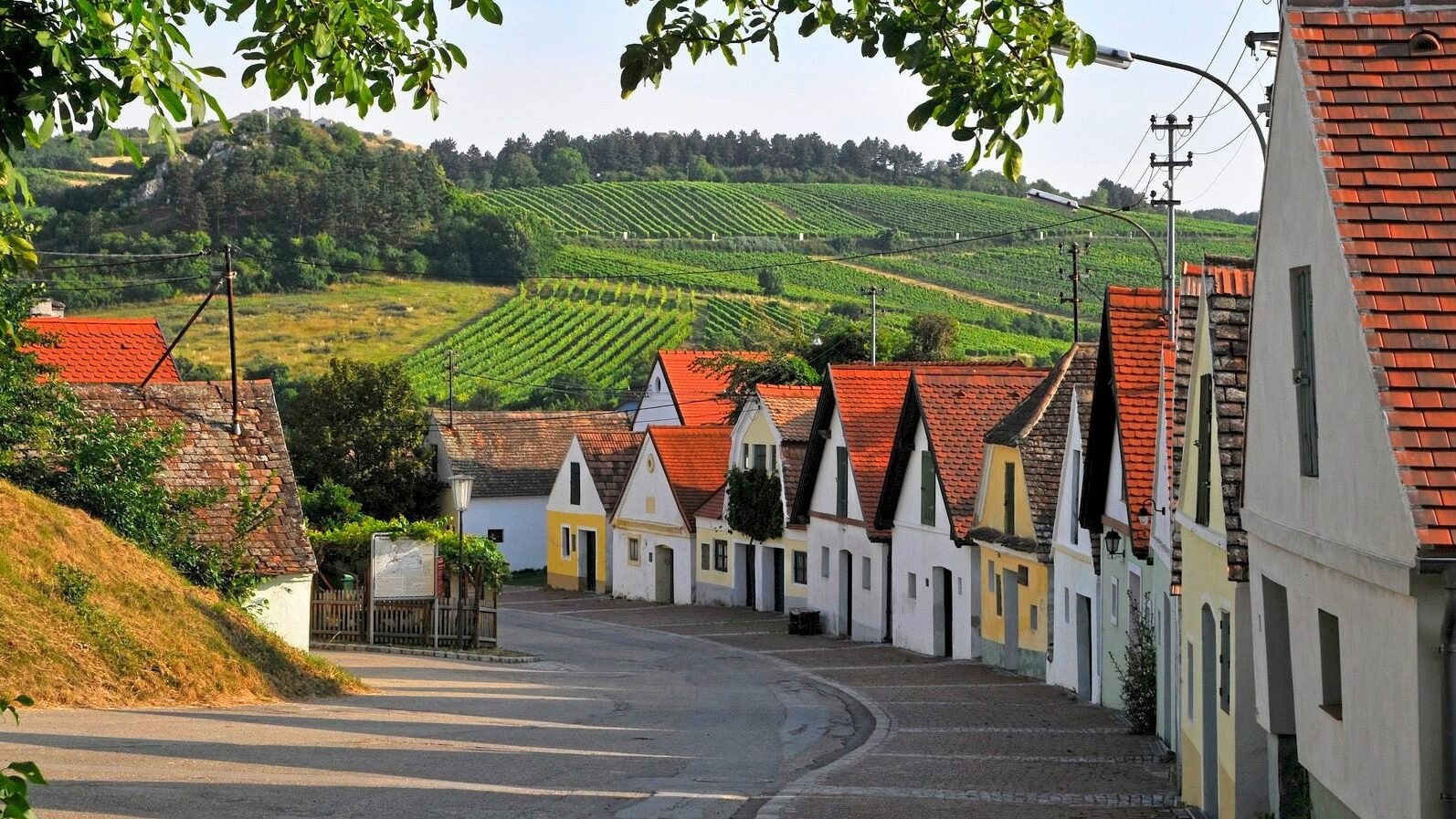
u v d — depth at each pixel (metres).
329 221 120.19
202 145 121.56
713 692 28.41
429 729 19.50
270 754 15.70
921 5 8.06
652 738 20.17
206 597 23.83
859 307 104.50
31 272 7.21
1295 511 10.34
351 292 119.06
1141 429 23.05
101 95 6.13
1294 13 9.76
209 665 21.39
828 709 25.52
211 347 106.38
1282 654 11.76
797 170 191.62
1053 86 8.08
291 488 28.08
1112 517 24.73
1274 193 10.72
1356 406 8.55
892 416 43.16
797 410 49.28
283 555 26.72
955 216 142.25
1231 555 13.36
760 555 50.84
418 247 123.06
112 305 111.31
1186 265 19.39
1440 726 7.69
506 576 37.53
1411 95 9.27
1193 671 15.75
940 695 28.20
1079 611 28.00
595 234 147.50
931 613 37.56
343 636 37.44
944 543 36.84
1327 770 9.71
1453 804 7.64
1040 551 30.25
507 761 16.58
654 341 107.94
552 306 117.69
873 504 41.19
